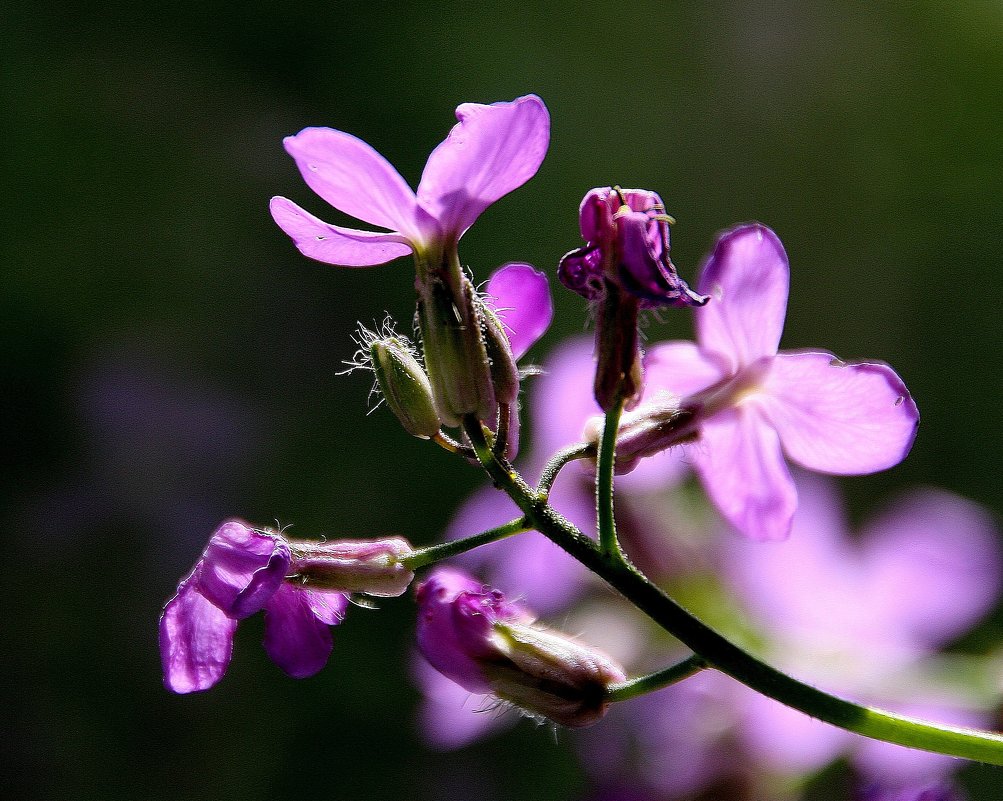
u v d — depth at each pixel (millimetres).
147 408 523
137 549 506
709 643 231
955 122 639
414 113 585
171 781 468
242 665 489
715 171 613
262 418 534
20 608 489
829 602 269
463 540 237
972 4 667
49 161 559
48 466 514
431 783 457
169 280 552
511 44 606
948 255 611
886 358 595
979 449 562
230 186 574
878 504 537
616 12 628
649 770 265
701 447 249
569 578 278
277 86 593
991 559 269
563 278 237
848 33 659
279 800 463
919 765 259
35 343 528
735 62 638
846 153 629
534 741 457
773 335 245
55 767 464
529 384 447
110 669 486
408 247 239
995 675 264
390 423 535
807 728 260
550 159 584
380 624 488
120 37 592
